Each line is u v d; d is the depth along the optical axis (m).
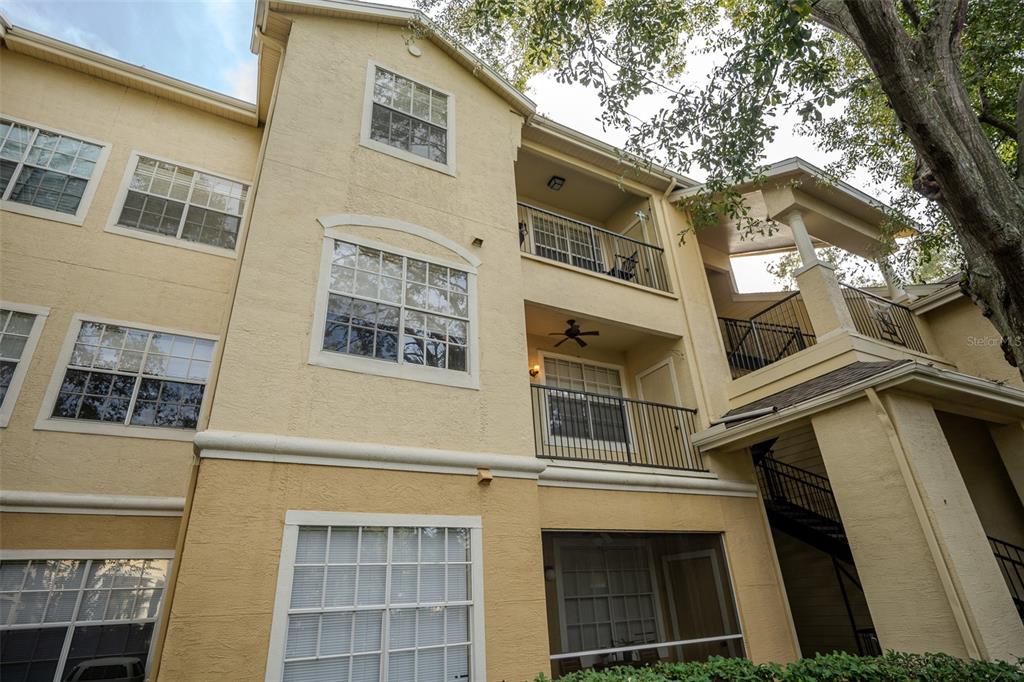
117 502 6.66
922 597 6.21
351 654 4.62
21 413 6.61
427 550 5.33
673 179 11.27
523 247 9.74
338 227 6.31
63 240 7.58
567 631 7.93
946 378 6.89
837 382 7.66
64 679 5.91
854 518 6.98
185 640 4.03
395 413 5.74
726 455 8.92
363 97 7.37
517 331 7.12
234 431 4.82
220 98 9.30
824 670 5.07
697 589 8.45
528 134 9.88
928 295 10.87
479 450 6.08
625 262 11.22
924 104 4.82
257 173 6.64
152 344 7.67
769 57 6.26
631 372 10.69
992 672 4.93
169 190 8.62
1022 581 8.55
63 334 7.16
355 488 5.18
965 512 6.59
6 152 7.64
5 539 6.03
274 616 4.41
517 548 5.82
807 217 10.84
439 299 6.67
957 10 5.79
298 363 5.41
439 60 8.52
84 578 6.32
